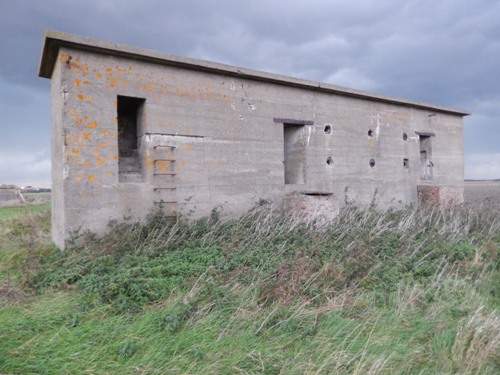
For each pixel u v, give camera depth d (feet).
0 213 45.57
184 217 22.41
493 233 25.86
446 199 35.24
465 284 16.07
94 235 19.36
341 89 30.55
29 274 14.90
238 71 24.91
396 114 35.96
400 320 12.65
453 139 41.86
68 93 19.13
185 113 23.30
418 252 19.93
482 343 10.97
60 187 20.13
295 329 11.51
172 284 14.01
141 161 22.48
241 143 25.81
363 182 33.01
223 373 9.10
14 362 8.72
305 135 29.43
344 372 9.40
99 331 10.48
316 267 16.56
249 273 15.57
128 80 21.18
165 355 9.67
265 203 26.03
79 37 18.81
